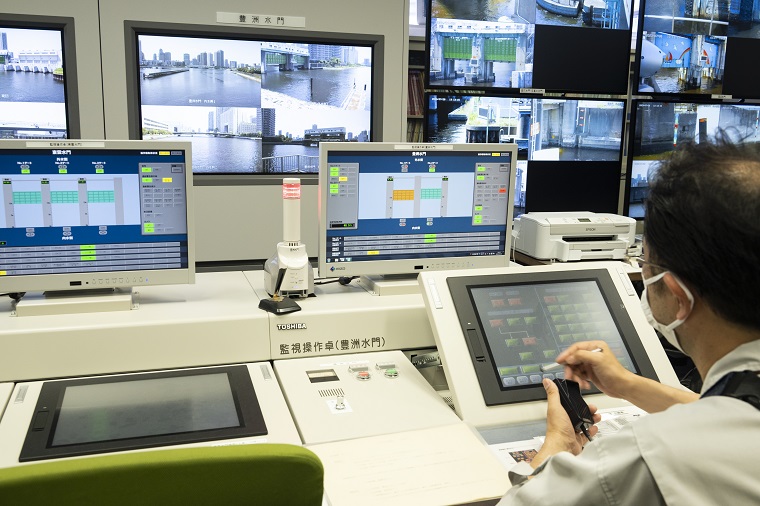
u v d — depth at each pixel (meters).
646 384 1.32
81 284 1.66
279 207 3.52
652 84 3.90
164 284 1.72
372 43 3.55
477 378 1.50
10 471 0.72
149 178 1.67
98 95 3.20
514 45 3.73
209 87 3.39
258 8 3.34
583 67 3.84
